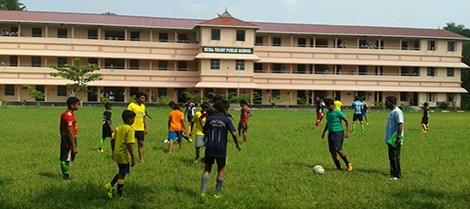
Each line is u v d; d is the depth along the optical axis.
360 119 22.62
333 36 60.56
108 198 7.92
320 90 60.94
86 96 56.34
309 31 59.66
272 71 60.19
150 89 58.25
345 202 8.00
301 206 7.66
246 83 56.12
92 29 56.78
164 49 57.28
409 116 41.69
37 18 54.44
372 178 10.23
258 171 10.87
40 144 15.70
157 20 59.84
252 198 8.07
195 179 9.80
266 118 34.34
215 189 8.70
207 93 57.00
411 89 61.94
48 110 38.94
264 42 60.03
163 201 7.80
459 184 9.67
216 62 55.56
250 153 14.18
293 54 59.84
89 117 30.61
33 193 8.19
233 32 55.50
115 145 8.11
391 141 10.26
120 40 56.72
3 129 21.08
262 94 60.12
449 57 62.78
